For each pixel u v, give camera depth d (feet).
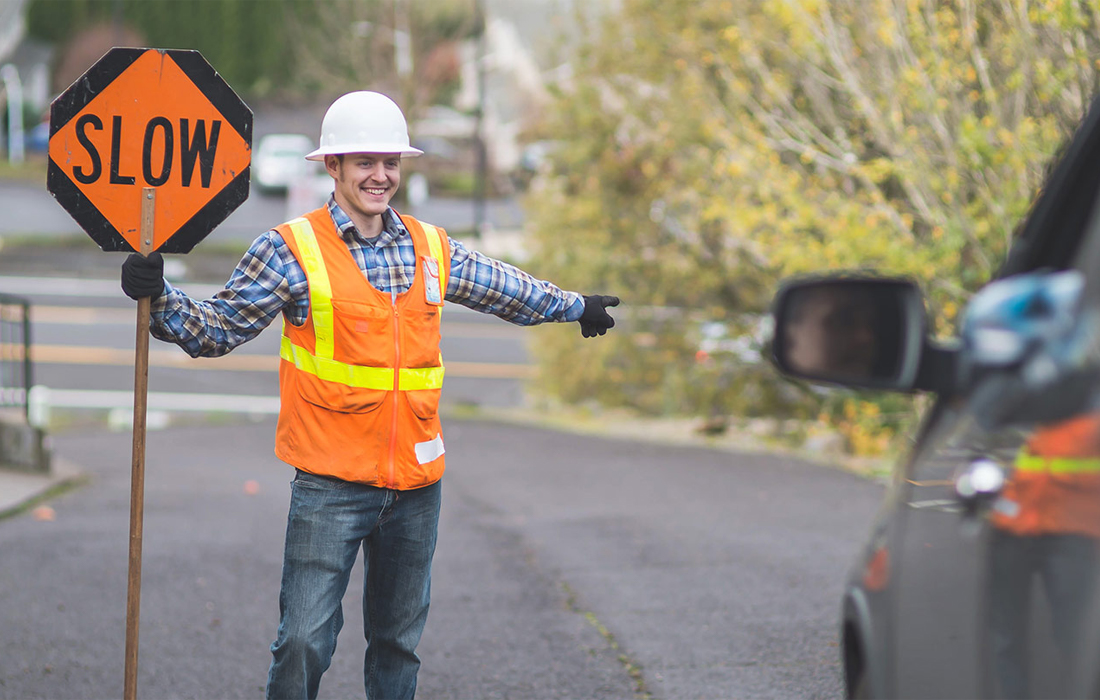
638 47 86.48
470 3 256.93
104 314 162.30
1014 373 9.70
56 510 50.37
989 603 9.46
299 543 18.04
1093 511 8.43
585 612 31.65
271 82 312.09
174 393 124.06
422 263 18.34
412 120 239.91
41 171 264.72
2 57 306.76
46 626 30.81
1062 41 43.55
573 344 104.58
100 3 319.68
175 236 19.16
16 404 64.54
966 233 52.13
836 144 62.34
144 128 18.98
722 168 64.34
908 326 9.91
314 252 17.85
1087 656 8.16
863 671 12.10
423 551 18.94
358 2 239.09
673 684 25.63
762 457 66.85
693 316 88.43
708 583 34.22
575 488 56.44
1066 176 10.61
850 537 40.04
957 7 50.62
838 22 57.41
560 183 96.99
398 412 18.04
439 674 26.84
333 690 26.21
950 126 52.03
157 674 26.99
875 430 64.39
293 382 18.07
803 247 59.98
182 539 43.21
